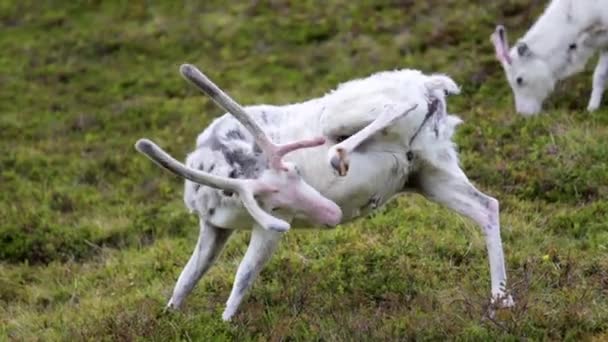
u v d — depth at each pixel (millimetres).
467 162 21906
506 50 25203
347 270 16984
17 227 23016
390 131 14117
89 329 15992
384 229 18922
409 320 14453
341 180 14336
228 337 14562
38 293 20016
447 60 30219
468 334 13688
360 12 34594
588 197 19984
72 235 22672
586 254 16953
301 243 18688
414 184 15109
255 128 13891
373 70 30750
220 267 18422
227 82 32094
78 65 35281
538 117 24125
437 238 18078
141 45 35875
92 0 39438
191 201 15602
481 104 26625
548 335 13812
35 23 38656
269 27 35250
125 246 22281
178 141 27922
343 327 14477
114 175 26531
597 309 14422
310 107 14961
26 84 34000
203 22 36594
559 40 24891
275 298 16312
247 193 13789
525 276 15172
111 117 30656
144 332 15117
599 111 24312
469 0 33375
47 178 26594
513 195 20328
